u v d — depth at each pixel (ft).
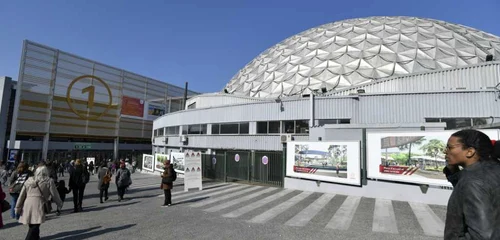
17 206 18.90
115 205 35.12
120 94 173.68
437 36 91.04
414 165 36.58
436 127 45.21
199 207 33.09
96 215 28.94
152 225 24.58
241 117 78.38
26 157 128.57
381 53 84.99
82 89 153.48
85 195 44.42
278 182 53.01
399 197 37.50
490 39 95.35
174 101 211.20
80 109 152.05
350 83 78.43
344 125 52.08
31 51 132.05
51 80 139.64
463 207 5.80
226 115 82.17
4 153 123.85
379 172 39.29
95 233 22.12
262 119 73.97
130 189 50.67
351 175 41.47
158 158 85.76
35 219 18.74
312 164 46.06
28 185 19.19
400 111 58.59
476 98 54.34
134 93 182.91
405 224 25.45
